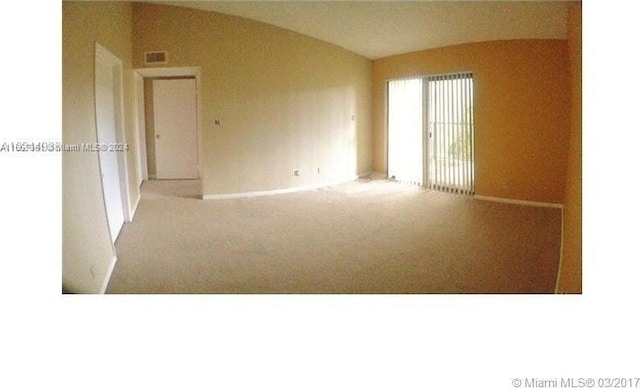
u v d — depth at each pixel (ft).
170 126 27.45
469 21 18.10
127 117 18.28
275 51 22.29
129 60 18.99
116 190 16.28
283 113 22.89
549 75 19.30
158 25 19.93
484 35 19.93
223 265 12.70
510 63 20.10
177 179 27.76
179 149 27.66
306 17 20.15
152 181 27.09
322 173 24.88
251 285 11.25
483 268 12.39
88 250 10.05
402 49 24.08
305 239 15.12
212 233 15.88
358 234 15.71
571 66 11.89
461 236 15.42
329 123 25.02
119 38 16.48
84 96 10.55
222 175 21.63
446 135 22.97
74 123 9.52
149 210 19.38
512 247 14.19
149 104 27.35
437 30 19.84
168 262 12.96
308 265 12.69
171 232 15.99
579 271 9.07
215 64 20.80
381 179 26.86
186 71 21.45
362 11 18.40
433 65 23.08
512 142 20.38
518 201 20.39
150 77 27.02
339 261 13.00
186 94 27.32
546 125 19.54
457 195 22.25
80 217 9.57
